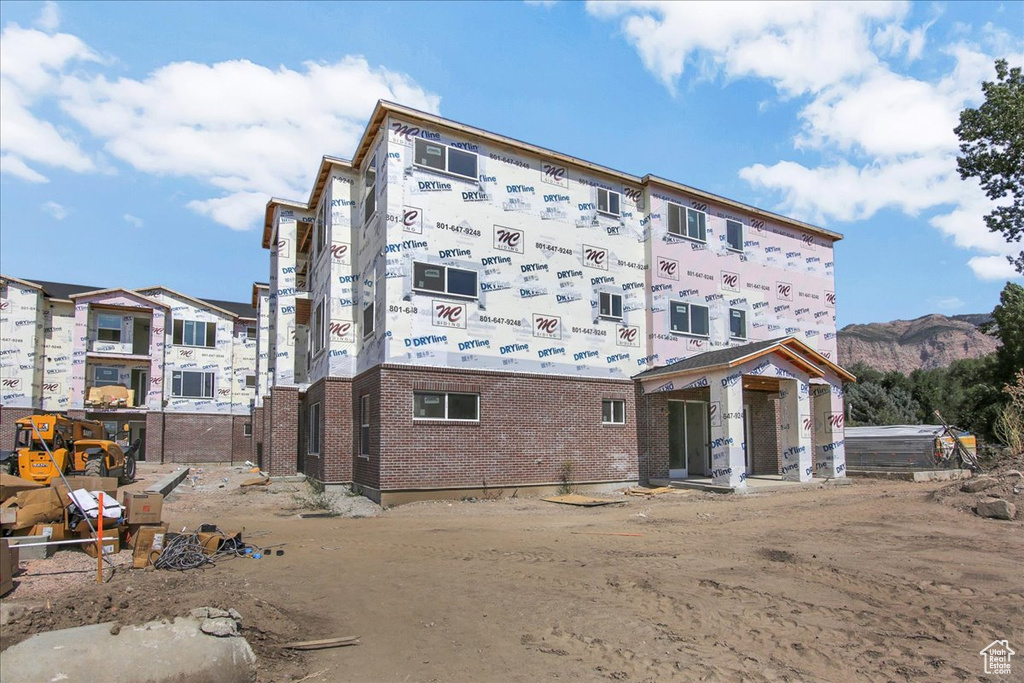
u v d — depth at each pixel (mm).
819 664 5801
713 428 18188
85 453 18141
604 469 19250
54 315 35781
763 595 7641
